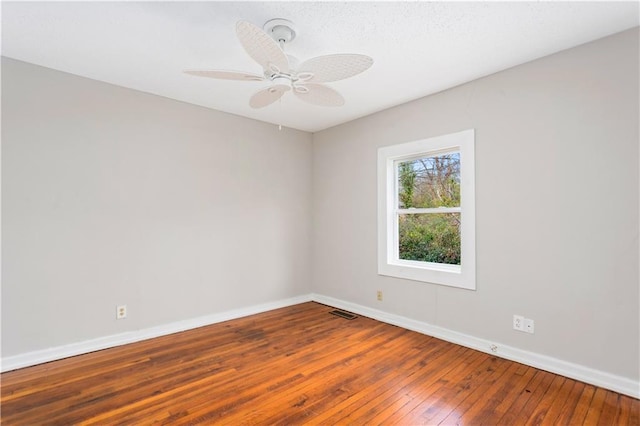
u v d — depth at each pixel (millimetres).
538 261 2469
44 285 2600
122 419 1850
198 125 3471
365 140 3812
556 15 1939
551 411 1913
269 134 4082
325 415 1890
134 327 3027
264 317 3740
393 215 3615
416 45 2279
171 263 3262
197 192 3457
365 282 3805
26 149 2541
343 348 2838
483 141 2779
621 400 2016
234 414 1898
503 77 2660
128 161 3020
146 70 2689
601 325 2184
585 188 2256
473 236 2836
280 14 1930
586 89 2250
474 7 1867
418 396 2080
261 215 3986
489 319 2738
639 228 2051
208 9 1889
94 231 2834
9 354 2449
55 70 2664
